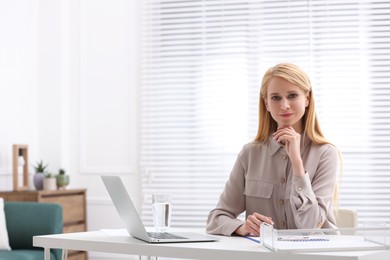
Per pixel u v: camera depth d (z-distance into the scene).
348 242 2.02
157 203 2.47
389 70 5.68
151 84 6.13
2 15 5.76
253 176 2.65
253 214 2.43
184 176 6.01
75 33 6.34
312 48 5.80
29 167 6.04
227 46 5.98
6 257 4.18
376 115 5.66
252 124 5.89
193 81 6.04
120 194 2.29
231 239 2.34
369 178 5.63
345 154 5.68
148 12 6.14
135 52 6.20
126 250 2.22
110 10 6.27
